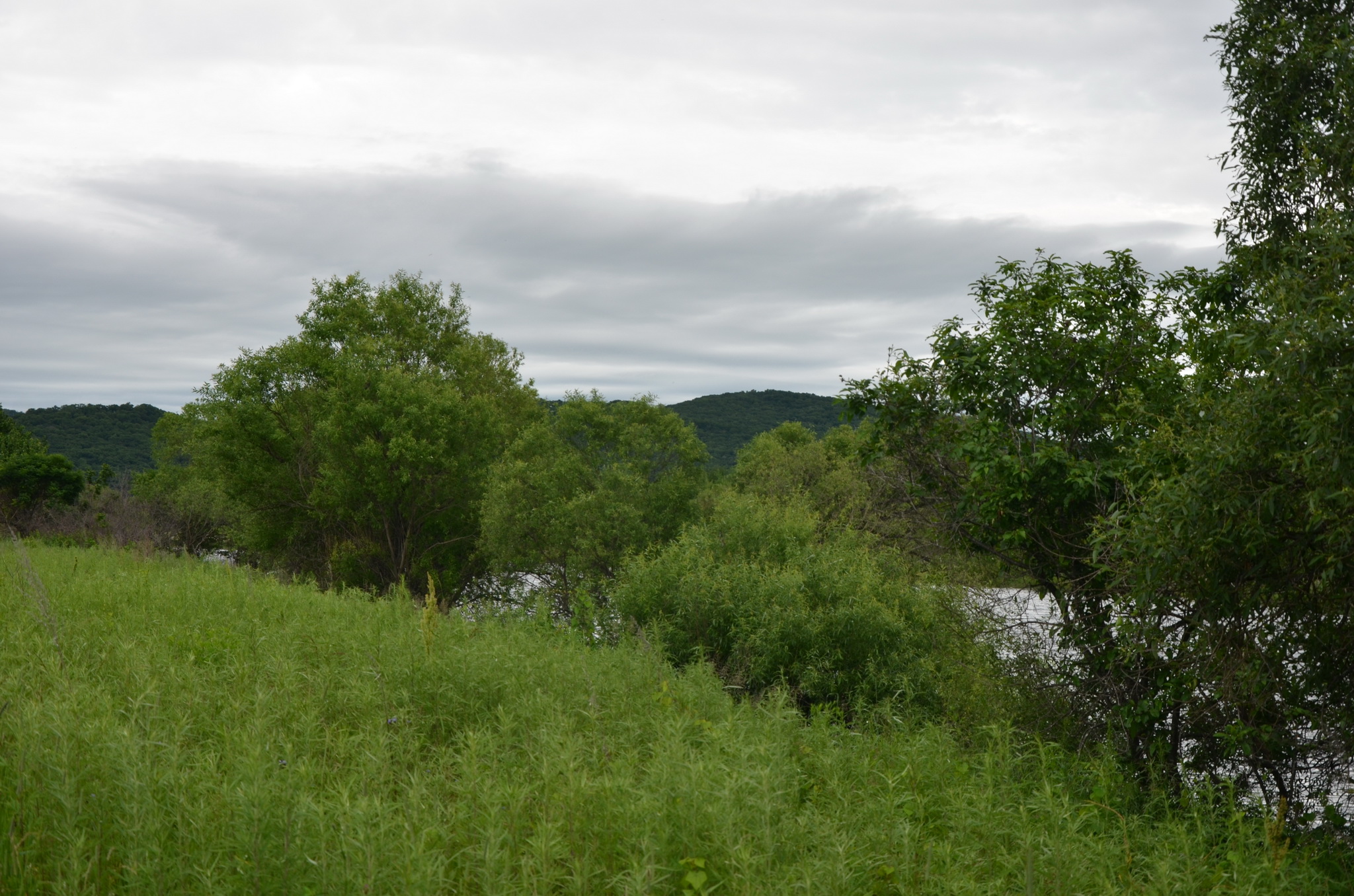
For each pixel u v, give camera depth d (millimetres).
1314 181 8078
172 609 9125
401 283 35062
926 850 4660
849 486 22312
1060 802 5672
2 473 34750
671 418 24000
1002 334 9062
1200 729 7777
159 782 4023
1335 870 6113
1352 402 5105
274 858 3588
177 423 49500
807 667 10727
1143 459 7219
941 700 10148
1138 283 9367
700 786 4527
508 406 34500
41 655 6293
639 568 12711
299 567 31281
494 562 22688
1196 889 4848
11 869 3455
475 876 3879
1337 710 6680
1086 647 8648
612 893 3908
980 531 9680
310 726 5180
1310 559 5949
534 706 6242
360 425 27719
